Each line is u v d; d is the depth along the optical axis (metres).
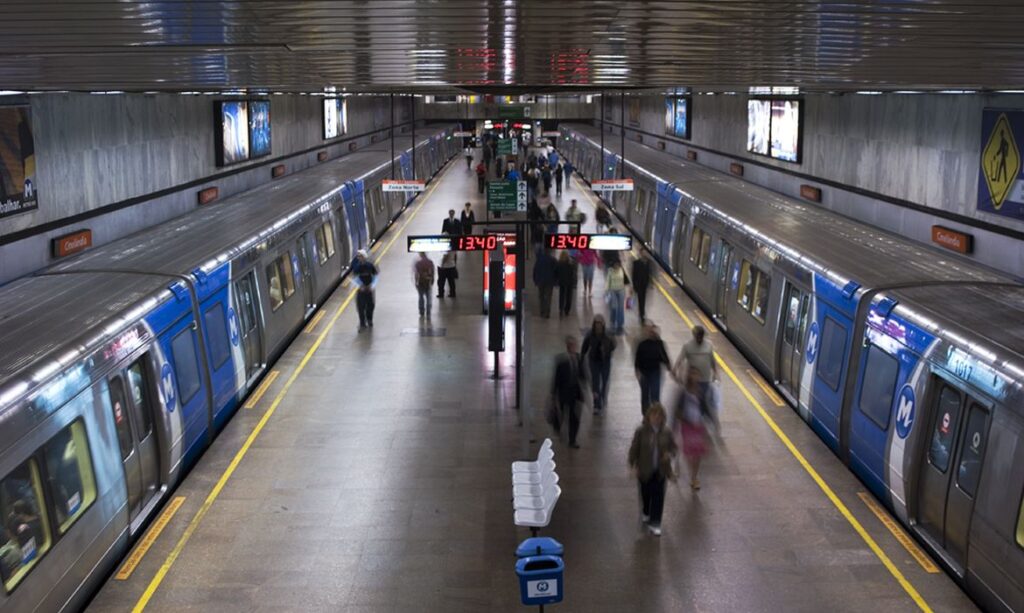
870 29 6.73
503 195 25.88
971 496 9.33
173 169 21.94
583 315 21.42
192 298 13.32
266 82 14.45
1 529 7.80
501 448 13.43
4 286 12.74
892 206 19.59
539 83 15.73
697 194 23.92
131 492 10.84
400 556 10.27
